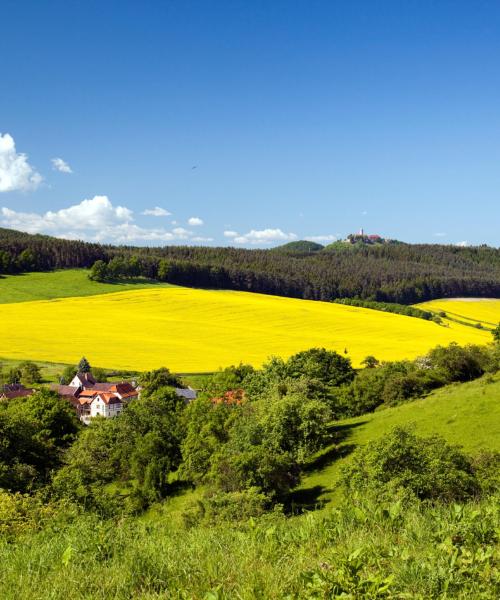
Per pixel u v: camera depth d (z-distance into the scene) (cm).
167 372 8131
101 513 2664
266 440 3984
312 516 948
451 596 579
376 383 6288
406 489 2056
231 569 719
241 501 2814
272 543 820
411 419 4150
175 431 5031
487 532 775
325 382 6806
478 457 2452
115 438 4969
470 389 4728
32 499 2184
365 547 724
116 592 677
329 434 4256
